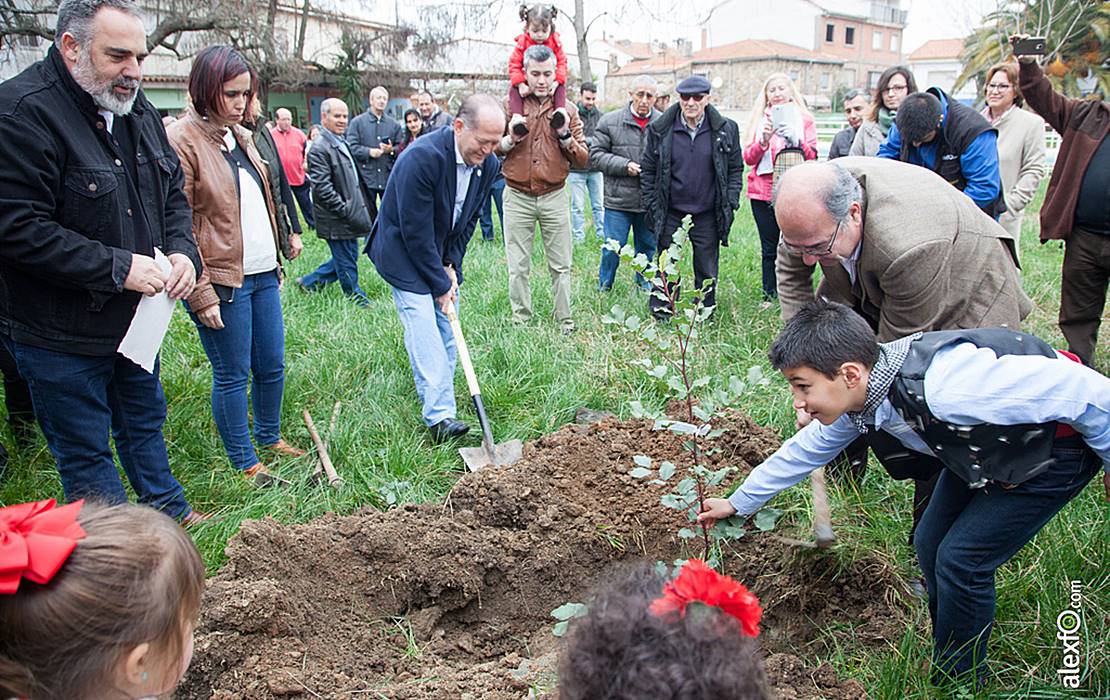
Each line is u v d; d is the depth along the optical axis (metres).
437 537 3.38
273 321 4.26
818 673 2.74
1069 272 5.07
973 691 2.59
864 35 55.06
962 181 4.53
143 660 1.62
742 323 6.17
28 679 1.52
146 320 3.18
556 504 3.59
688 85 6.17
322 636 2.99
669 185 6.43
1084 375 2.20
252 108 4.46
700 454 3.84
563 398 4.89
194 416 4.64
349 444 4.43
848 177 2.93
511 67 6.20
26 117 2.76
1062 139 4.98
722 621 1.38
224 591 2.84
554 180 6.19
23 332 2.99
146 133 3.23
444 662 3.04
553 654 2.94
